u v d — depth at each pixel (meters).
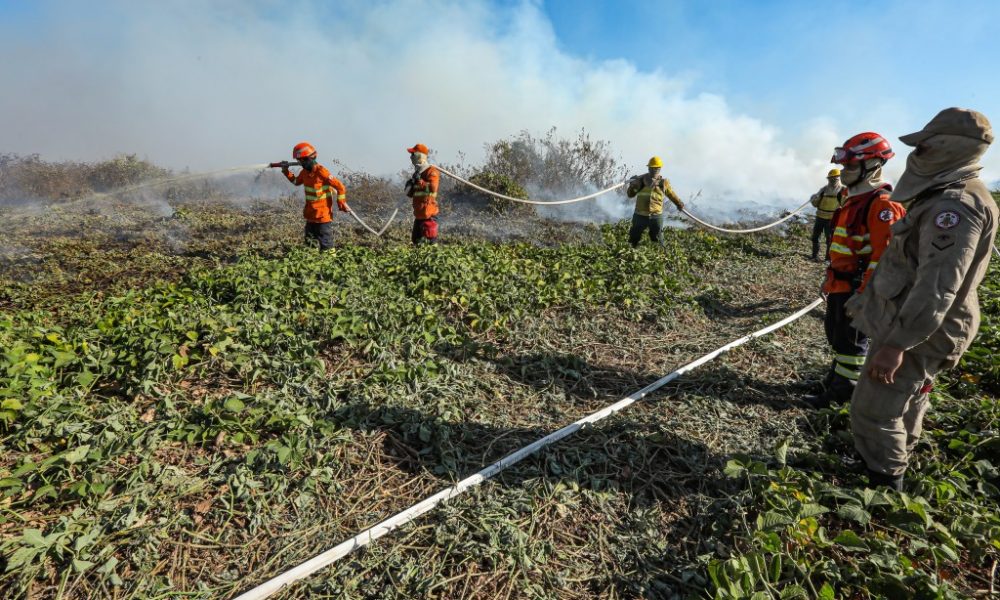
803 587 2.22
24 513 2.54
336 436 3.21
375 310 4.84
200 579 2.28
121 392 3.51
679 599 2.31
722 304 6.73
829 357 4.85
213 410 3.22
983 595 2.25
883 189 3.53
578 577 2.40
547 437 3.29
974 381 4.13
